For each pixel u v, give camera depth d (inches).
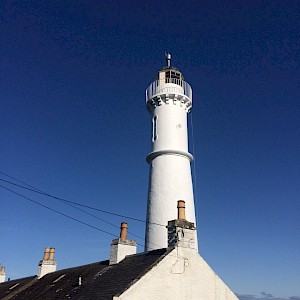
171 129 1268.5
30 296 1097.4
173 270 774.5
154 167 1248.8
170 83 1327.5
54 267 1352.1
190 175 1261.1
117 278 812.0
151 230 1178.0
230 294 835.4
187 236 828.0
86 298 788.0
